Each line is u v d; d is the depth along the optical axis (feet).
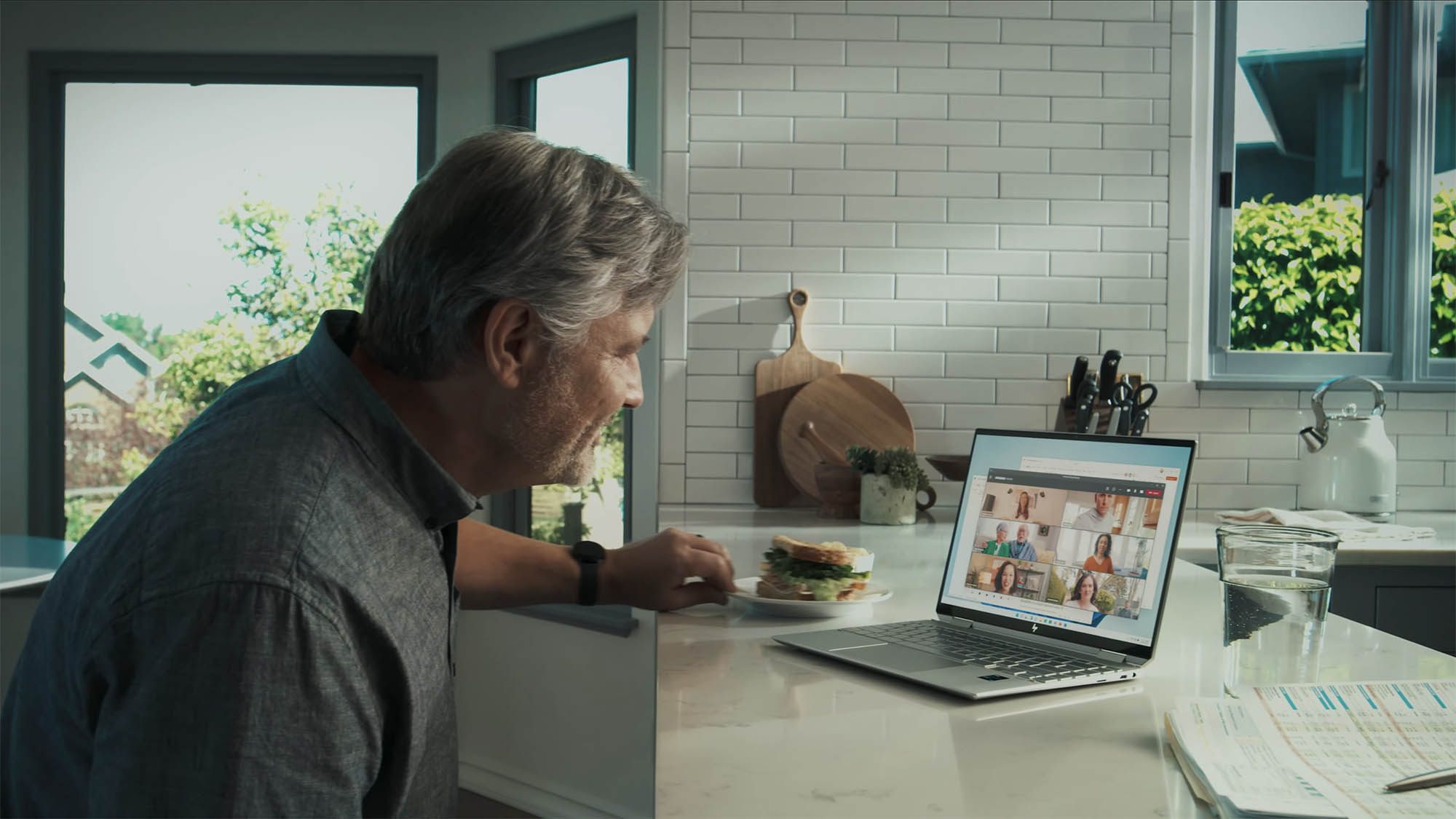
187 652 2.15
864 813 2.52
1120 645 3.91
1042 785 2.73
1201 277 10.55
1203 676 3.82
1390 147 10.59
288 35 12.19
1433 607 8.19
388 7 12.12
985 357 10.46
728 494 10.44
